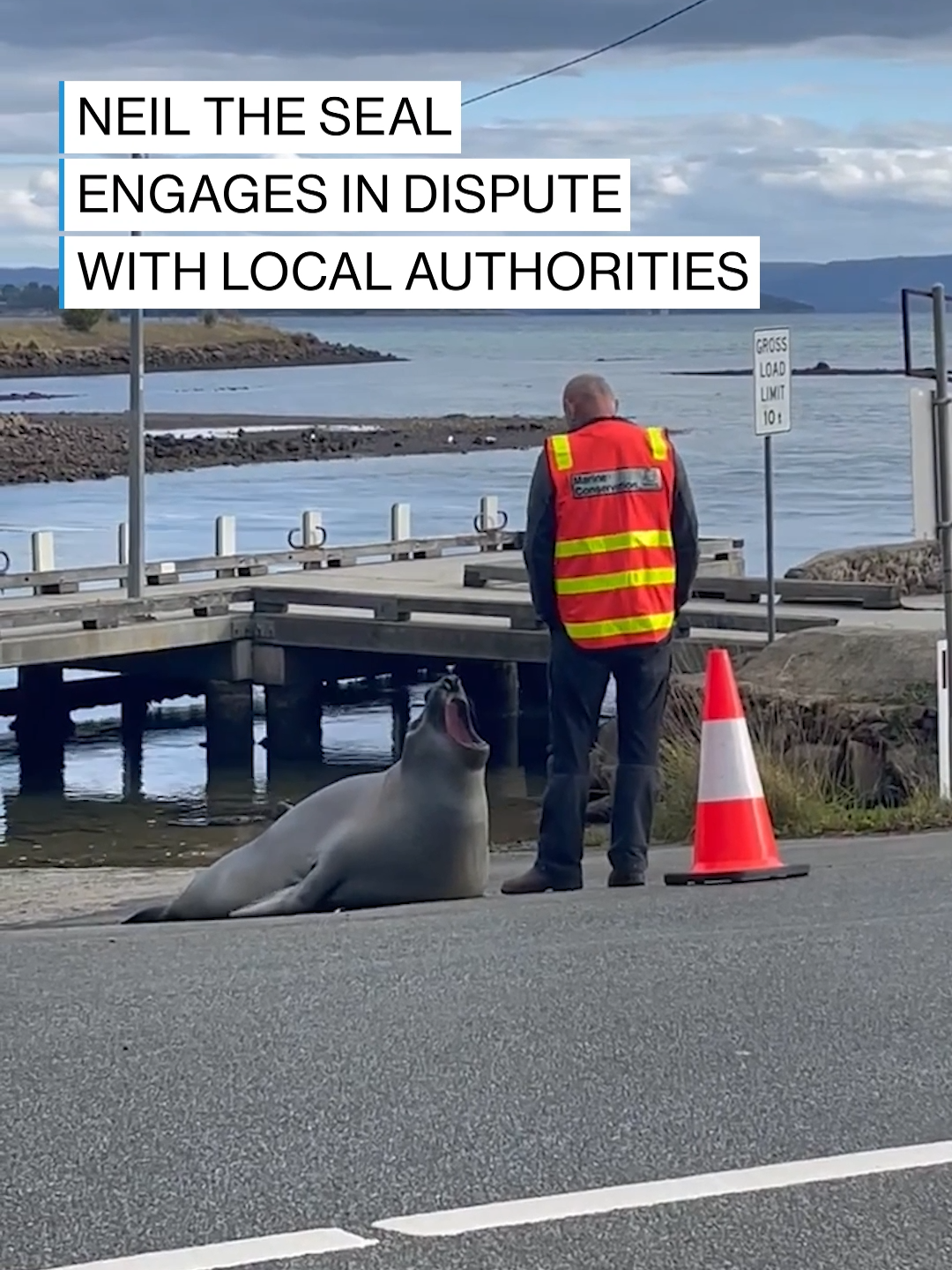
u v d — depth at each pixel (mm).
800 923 8680
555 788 10172
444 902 9750
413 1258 4992
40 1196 5434
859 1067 6527
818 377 144625
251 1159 5711
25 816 21891
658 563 10055
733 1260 4965
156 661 26906
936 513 13367
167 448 79500
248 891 10258
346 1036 6922
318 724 26906
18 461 73125
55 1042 6895
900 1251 5016
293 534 39250
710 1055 6676
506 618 25344
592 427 10055
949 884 9664
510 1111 6117
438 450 83188
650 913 9016
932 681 15648
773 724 15633
